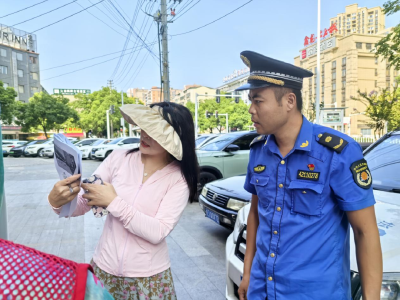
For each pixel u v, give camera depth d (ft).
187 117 4.59
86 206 4.73
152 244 4.33
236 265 6.32
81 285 1.75
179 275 9.67
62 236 13.26
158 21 42.22
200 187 19.10
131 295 4.29
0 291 1.56
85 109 120.47
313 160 3.52
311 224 3.49
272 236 3.72
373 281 3.36
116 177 4.73
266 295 3.73
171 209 4.38
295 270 3.51
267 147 3.94
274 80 3.47
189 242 12.57
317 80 48.44
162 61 42.39
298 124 3.70
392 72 192.54
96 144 58.44
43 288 1.64
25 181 29.73
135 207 4.36
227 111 150.61
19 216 16.55
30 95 142.51
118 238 4.31
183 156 4.56
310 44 214.90
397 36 24.53
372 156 8.54
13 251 1.73
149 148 4.47
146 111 4.25
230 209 11.36
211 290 8.76
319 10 47.01
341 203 3.45
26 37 142.82
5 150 68.69
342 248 3.61
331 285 3.45
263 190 3.91
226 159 19.67
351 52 188.24
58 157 4.12
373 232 3.39
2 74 129.29
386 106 48.55
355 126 188.44
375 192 6.98
